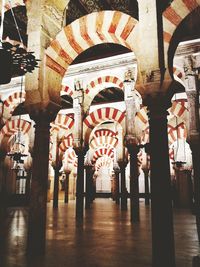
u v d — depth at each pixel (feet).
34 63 10.13
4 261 11.41
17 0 17.49
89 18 15.16
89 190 40.04
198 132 23.90
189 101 24.66
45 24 15.65
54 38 16.15
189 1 12.91
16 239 15.89
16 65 9.98
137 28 13.97
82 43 16.17
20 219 25.09
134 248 13.70
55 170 42.75
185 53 25.46
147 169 46.65
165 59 12.84
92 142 46.65
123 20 14.32
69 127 40.11
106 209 36.76
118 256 12.24
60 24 16.67
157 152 12.17
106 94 40.57
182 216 30.04
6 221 23.57
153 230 11.44
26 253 12.80
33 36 15.40
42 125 15.03
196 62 25.09
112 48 28.55
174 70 26.21
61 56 16.21
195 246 14.35
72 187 67.62
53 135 44.27
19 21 23.20
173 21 13.09
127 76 27.27
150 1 13.19
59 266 10.77
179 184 48.24
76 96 29.40
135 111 26.99
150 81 12.58
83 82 29.86
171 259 11.00
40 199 14.07
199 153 23.62
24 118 45.29
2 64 9.03
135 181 24.89
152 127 12.48
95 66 29.58
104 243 14.80
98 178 76.23
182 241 15.66
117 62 28.66
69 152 53.06
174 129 40.73
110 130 46.01
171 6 13.17
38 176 14.40
